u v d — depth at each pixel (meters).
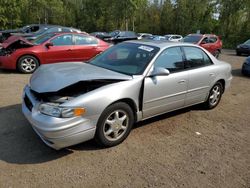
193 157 3.75
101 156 3.63
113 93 3.65
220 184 3.19
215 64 5.52
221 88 5.86
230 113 5.66
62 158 3.53
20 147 3.74
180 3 47.41
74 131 3.35
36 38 9.55
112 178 3.18
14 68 8.51
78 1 59.22
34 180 3.07
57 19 54.69
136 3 41.28
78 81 3.44
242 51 20.28
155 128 4.62
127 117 3.95
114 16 45.16
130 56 4.50
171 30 48.91
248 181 3.28
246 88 8.19
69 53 9.11
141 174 3.29
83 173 3.24
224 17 40.03
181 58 4.78
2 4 28.31
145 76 4.09
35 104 3.51
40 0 48.66
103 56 4.83
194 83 4.96
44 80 3.67
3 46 8.81
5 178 3.08
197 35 16.28
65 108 3.26
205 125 4.92
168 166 3.49
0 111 4.99
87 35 9.67
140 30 52.06
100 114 3.55
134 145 3.98
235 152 3.97
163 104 4.46
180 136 4.39
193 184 3.15
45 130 3.23
